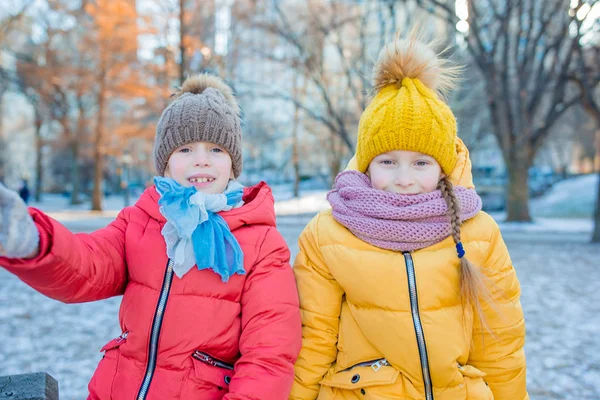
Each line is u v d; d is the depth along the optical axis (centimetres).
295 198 2966
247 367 150
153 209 170
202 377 152
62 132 2366
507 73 1364
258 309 159
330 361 179
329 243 180
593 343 457
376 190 174
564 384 370
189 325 155
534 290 671
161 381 151
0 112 3484
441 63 191
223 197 168
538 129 1507
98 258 154
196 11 1432
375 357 171
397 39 190
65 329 504
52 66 1914
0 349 442
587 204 2197
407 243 170
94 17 1820
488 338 177
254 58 1603
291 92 2058
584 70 1109
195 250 156
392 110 175
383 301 167
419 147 174
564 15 1153
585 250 1058
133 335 156
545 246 1134
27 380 144
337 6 1460
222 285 161
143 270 161
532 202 2408
